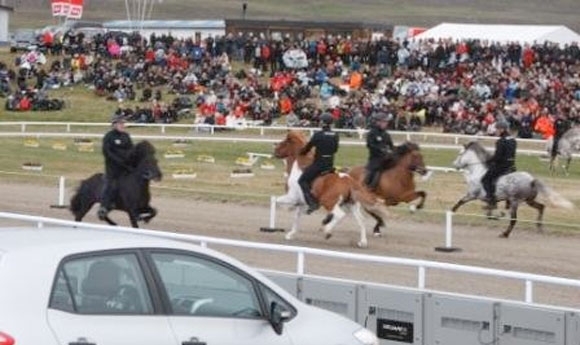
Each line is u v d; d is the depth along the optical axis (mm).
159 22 89375
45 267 7719
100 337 7773
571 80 61344
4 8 84125
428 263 12453
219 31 85625
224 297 8766
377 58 65750
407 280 18391
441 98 56688
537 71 63000
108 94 63875
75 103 62156
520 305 11320
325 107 56250
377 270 19484
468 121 52531
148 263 8359
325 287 12891
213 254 8812
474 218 27000
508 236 24609
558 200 24516
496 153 24609
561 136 40750
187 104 58125
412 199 23531
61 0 85812
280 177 36938
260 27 84312
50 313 7586
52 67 67750
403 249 22422
